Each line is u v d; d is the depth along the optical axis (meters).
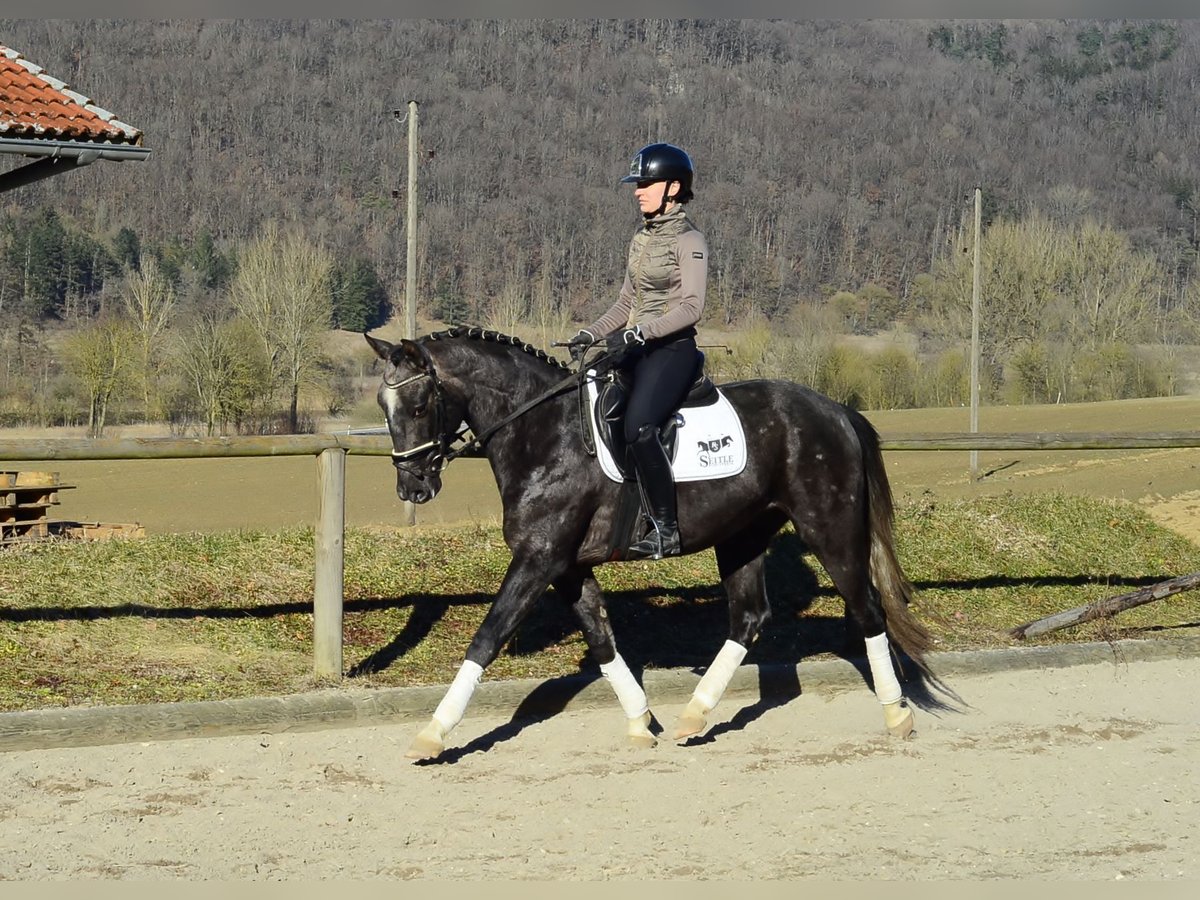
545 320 99.50
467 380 6.71
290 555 10.09
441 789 6.29
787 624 10.05
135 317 70.00
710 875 5.15
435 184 197.75
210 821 5.76
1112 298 72.94
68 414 68.44
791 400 7.27
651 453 6.75
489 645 6.72
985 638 9.98
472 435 6.86
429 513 23.08
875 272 173.25
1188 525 13.44
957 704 8.16
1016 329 70.94
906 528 12.15
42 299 130.50
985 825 5.79
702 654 9.23
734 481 7.02
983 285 71.69
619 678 7.14
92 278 141.88
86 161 11.23
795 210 190.75
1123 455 29.05
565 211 187.25
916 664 8.48
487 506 23.94
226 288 129.25
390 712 7.44
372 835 5.62
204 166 196.12
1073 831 5.71
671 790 6.29
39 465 37.56
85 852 5.35
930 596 10.89
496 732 7.36
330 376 72.56
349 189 195.62
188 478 33.22
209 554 9.84
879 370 66.56
